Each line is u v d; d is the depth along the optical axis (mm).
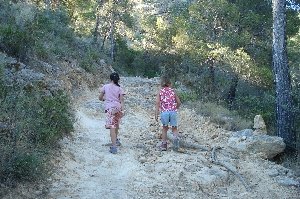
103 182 5195
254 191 5582
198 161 6453
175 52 22328
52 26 14195
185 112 10297
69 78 10664
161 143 7402
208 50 18562
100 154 6203
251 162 6816
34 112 5719
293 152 8688
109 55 28391
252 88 19797
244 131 7926
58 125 6102
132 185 5254
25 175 4562
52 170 5094
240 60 17094
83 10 31031
